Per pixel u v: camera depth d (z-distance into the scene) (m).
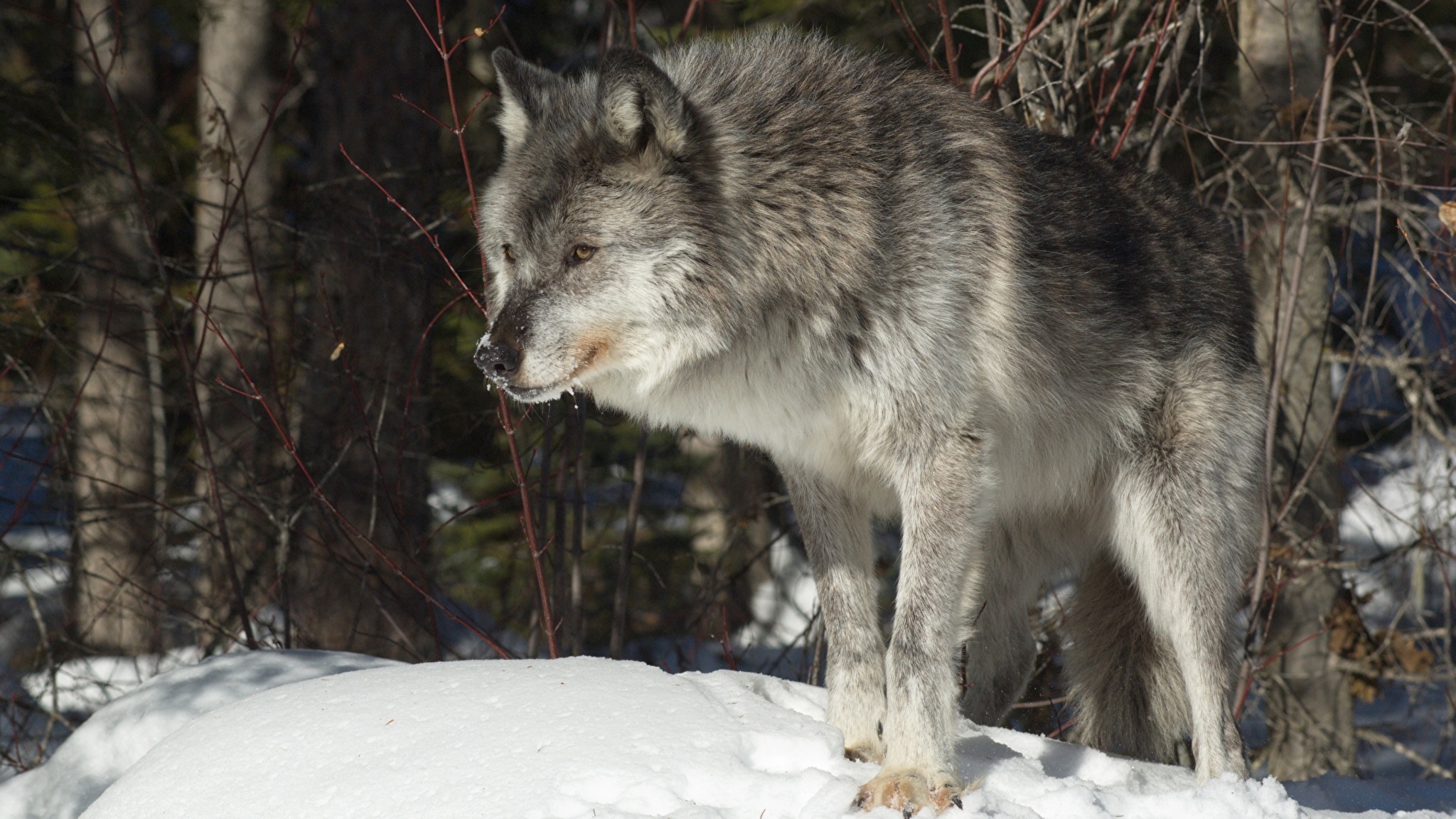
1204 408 7.31
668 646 17.09
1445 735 13.38
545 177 6.40
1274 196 12.18
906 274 6.29
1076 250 7.04
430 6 14.32
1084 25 11.24
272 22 20.92
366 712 5.80
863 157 6.45
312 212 14.01
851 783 5.25
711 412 6.67
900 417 6.34
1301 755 12.69
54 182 15.86
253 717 5.97
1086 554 7.96
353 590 13.00
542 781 5.04
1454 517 12.41
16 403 15.50
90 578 14.93
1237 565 7.24
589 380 6.71
